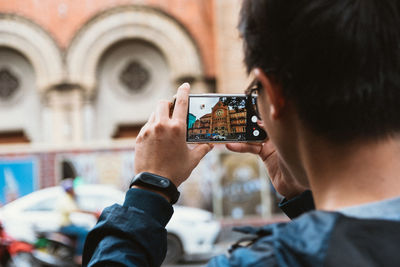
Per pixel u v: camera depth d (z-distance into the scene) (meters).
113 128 17.50
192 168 0.99
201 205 13.26
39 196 9.00
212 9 17.14
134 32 17.02
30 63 17.58
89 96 17.14
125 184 14.05
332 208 0.64
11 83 17.67
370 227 0.58
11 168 14.00
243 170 13.36
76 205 8.17
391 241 0.57
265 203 13.22
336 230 0.58
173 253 8.88
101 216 0.89
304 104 0.65
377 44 0.62
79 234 8.07
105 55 17.55
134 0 17.06
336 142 0.65
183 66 16.91
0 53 17.58
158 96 17.53
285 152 0.72
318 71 0.63
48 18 17.14
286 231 0.61
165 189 0.91
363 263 0.55
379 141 0.63
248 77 0.75
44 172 14.00
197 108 1.12
